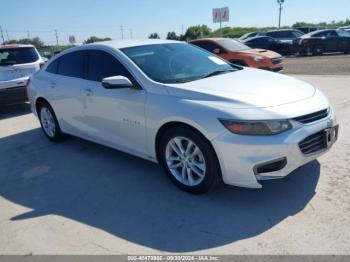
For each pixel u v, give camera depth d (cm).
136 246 295
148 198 371
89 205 367
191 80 394
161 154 389
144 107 383
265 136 311
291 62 1695
